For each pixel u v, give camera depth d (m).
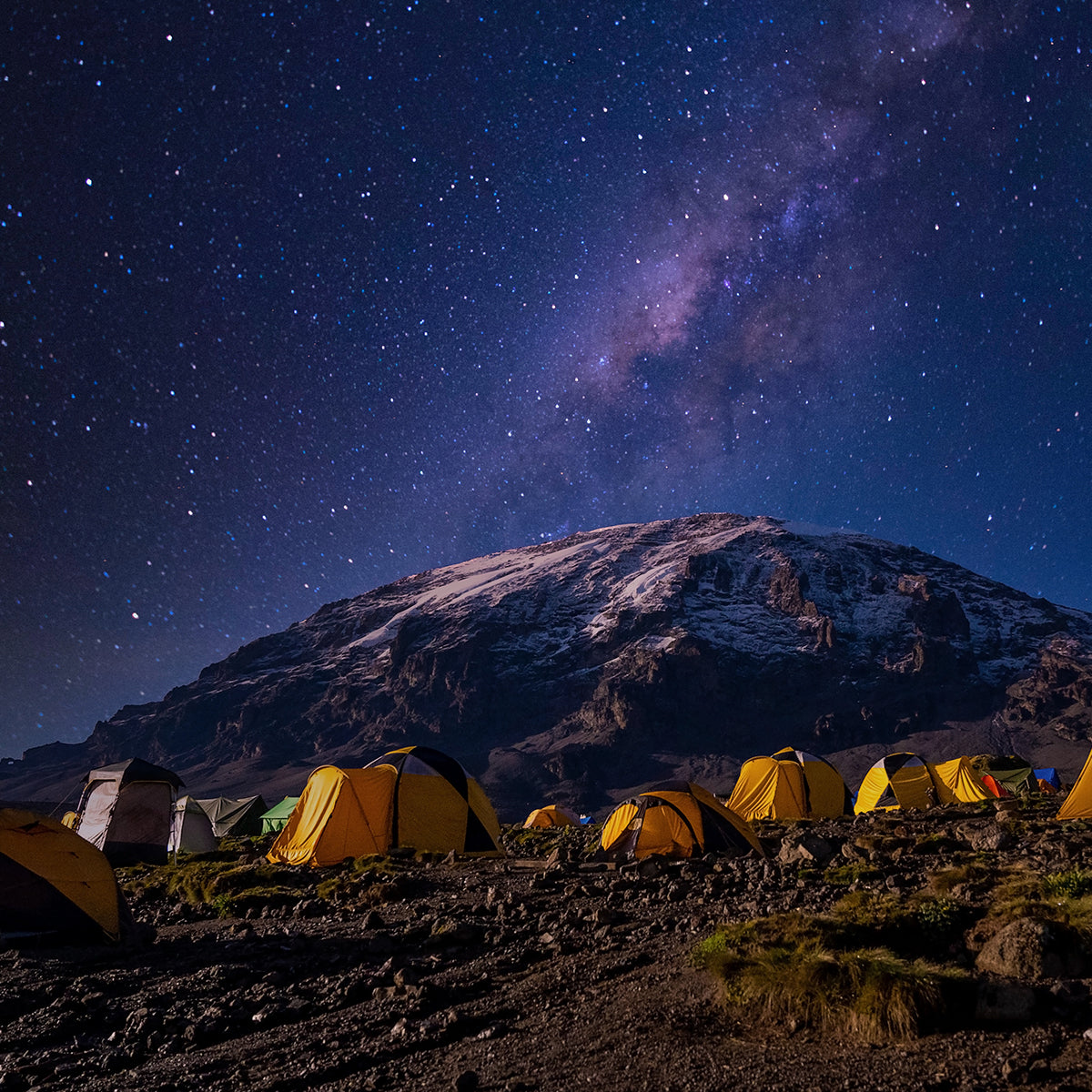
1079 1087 4.16
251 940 11.43
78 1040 7.52
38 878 11.58
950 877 9.79
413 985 8.13
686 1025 5.89
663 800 18.48
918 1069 4.63
